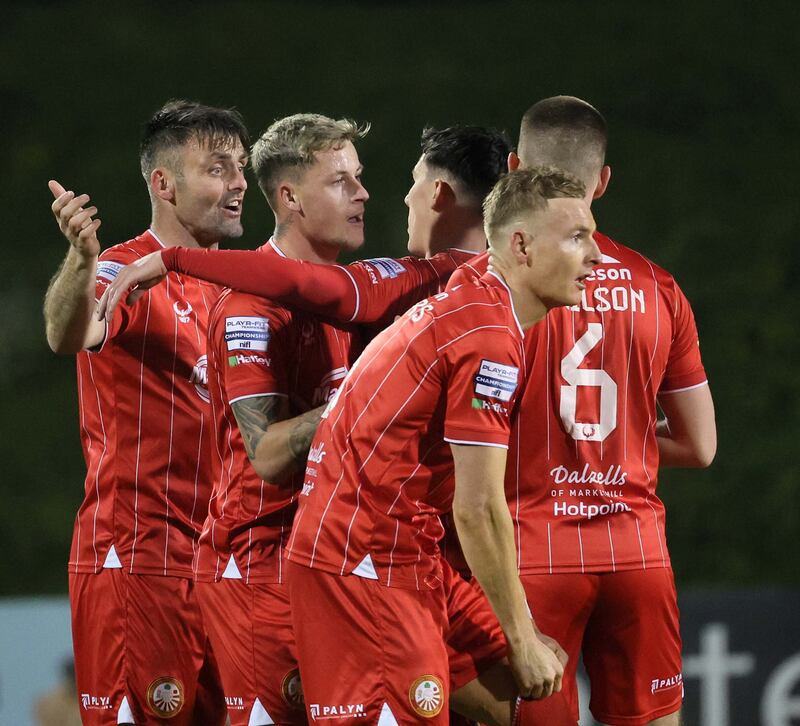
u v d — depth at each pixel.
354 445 10.98
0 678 22.56
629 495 11.99
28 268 52.84
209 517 12.97
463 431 10.53
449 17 65.81
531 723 11.45
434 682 10.97
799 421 46.06
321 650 11.09
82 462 47.34
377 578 10.98
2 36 64.06
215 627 12.80
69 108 59.81
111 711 14.16
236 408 12.12
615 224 52.53
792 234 51.97
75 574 14.36
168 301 14.07
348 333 12.62
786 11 63.69
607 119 58.12
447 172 12.68
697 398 12.91
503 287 10.88
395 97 59.34
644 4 65.25
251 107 58.94
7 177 56.69
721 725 22.80
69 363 51.41
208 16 66.25
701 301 49.88
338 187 12.70
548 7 65.88
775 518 43.12
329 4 67.50
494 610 10.77
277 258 11.90
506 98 59.09
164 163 14.50
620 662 12.20
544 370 11.64
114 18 65.81
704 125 57.66
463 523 10.58
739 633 22.98
